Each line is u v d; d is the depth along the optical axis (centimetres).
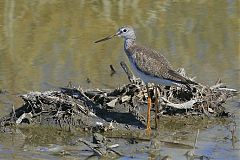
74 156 1244
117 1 2341
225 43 1945
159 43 1933
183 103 1440
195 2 2378
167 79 1373
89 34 2011
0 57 1806
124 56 1833
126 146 1295
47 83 1619
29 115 1403
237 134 1350
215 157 1231
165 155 1246
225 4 2345
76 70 1720
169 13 2241
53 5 2286
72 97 1459
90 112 1415
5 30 2034
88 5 2300
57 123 1392
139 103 1463
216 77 1669
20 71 1703
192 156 1238
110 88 1588
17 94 1545
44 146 1298
